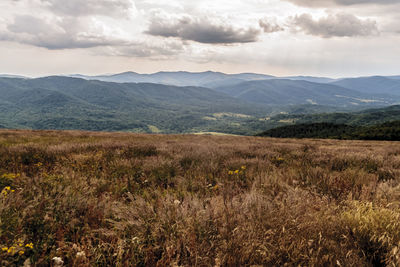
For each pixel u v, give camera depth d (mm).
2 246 1913
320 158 7574
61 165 5578
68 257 1956
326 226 2406
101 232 2334
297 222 2396
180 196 3613
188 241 2172
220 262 1902
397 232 2191
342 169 6090
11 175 4066
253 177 4871
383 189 3607
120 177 4793
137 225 2436
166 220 2512
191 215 2611
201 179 4723
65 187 3541
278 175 4836
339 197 3447
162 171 5320
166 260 1942
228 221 2463
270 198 3266
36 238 2207
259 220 2516
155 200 3291
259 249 2012
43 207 2686
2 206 2412
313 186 3779
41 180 3768
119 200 3414
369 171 5980
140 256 2066
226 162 6527
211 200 3074
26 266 1697
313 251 2031
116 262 1928
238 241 2113
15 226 2221
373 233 2262
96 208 2883
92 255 1971
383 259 2055
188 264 1943
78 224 2551
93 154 7207
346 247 2195
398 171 5469
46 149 7820
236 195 3455
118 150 8141
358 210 2607
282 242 2096
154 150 8766
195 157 7297
